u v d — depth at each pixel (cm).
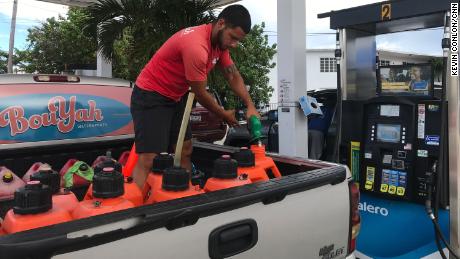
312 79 2756
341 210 207
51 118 316
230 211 160
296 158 254
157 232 142
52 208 154
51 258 123
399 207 352
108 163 219
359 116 375
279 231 177
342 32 386
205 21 809
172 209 145
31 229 130
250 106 267
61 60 2269
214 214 156
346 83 395
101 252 131
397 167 346
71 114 326
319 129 541
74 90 329
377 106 359
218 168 193
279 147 513
